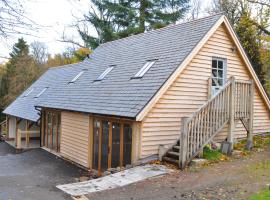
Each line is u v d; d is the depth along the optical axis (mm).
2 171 15430
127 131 12891
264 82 22781
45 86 26625
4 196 10562
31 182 12859
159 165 12188
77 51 35500
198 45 13672
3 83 41250
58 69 29375
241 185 9438
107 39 32656
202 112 12305
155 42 16719
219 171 11062
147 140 12547
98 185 10641
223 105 13125
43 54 49969
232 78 13406
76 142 16656
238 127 15938
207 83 14688
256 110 16938
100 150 14539
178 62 13148
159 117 12883
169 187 9781
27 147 22938
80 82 19031
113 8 31641
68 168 15758
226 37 15500
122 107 12875
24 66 39906
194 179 10367
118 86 14805
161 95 12461
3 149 24172
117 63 17594
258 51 22312
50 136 20859
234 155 13203
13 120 29500
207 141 12500
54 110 19359
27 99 27938
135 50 17531
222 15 14703
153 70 13953
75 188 10656
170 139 13242
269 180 9766
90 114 14508
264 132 17422
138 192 9586
